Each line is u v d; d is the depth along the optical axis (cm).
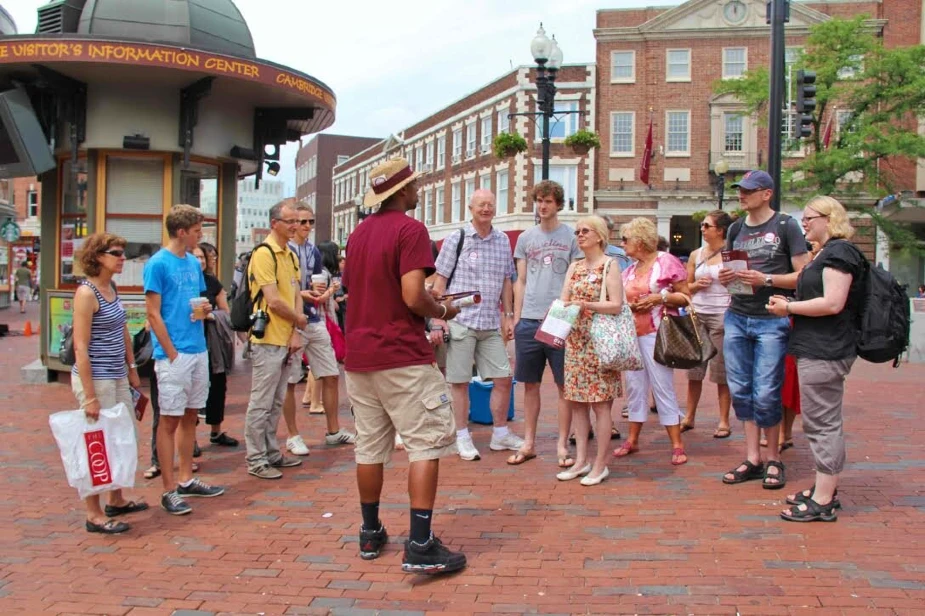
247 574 428
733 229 595
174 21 1023
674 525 492
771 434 571
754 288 555
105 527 492
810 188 2984
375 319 431
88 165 1008
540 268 645
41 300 1080
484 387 827
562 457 632
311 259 762
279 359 612
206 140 1061
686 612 373
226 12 1093
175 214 550
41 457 677
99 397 496
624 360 562
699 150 3609
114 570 434
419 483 421
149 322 532
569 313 558
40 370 1076
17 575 427
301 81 1030
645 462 652
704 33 3575
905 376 1191
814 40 2850
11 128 939
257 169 1157
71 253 1057
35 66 929
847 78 2847
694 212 3550
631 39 3650
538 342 645
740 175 3562
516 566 431
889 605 376
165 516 526
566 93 3678
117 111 995
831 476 493
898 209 3167
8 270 3194
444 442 427
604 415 585
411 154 5156
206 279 730
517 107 3709
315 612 381
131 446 503
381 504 543
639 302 650
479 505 537
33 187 4934
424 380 427
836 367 484
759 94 2920
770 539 464
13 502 555
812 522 493
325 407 721
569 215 3688
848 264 470
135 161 1022
